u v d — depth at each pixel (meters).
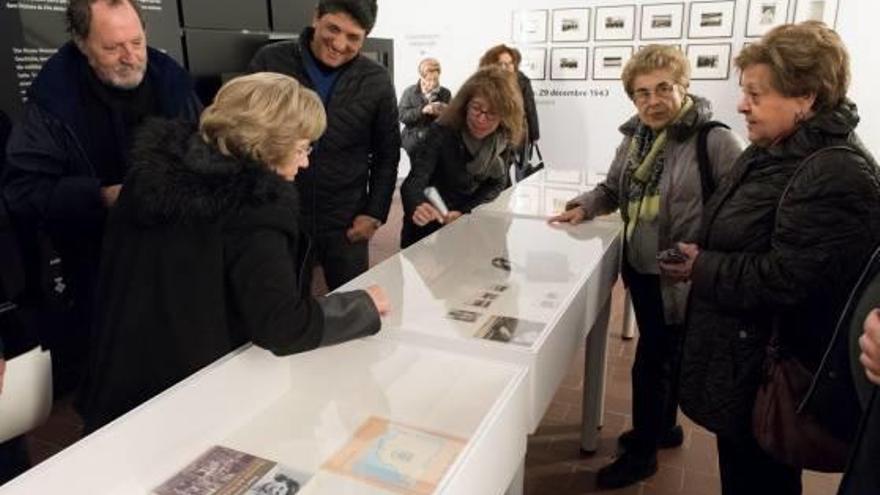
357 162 2.35
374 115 2.33
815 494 2.12
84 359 1.90
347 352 1.31
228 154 1.09
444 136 2.36
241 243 1.08
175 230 1.09
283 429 1.13
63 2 2.49
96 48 1.66
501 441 1.12
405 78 6.40
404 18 6.22
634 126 2.04
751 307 1.31
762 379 1.33
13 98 2.35
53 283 2.46
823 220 1.17
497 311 1.50
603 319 2.18
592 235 2.15
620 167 2.19
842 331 1.14
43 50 2.44
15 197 1.67
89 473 0.93
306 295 1.18
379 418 1.14
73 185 1.66
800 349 1.30
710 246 1.42
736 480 1.46
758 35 4.88
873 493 0.94
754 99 1.27
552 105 5.77
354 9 2.02
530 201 2.65
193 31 3.15
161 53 1.95
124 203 1.18
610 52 5.41
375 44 4.75
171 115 1.89
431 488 0.95
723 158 1.74
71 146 1.73
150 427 1.00
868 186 1.17
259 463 1.02
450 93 5.71
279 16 3.70
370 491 0.95
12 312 1.41
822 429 1.25
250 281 1.07
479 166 2.40
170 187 1.05
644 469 2.19
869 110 4.68
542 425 2.57
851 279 1.20
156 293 1.11
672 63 1.76
